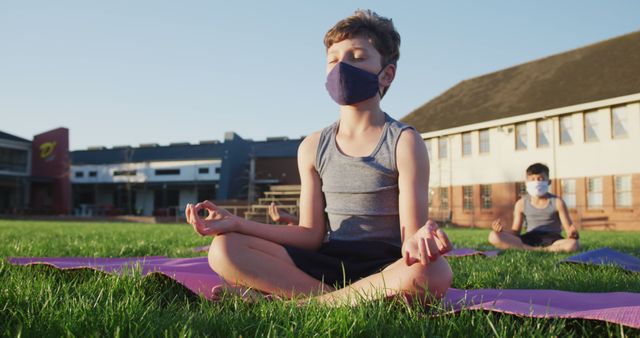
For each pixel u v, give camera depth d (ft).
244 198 137.80
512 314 6.06
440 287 6.43
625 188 69.10
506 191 82.74
